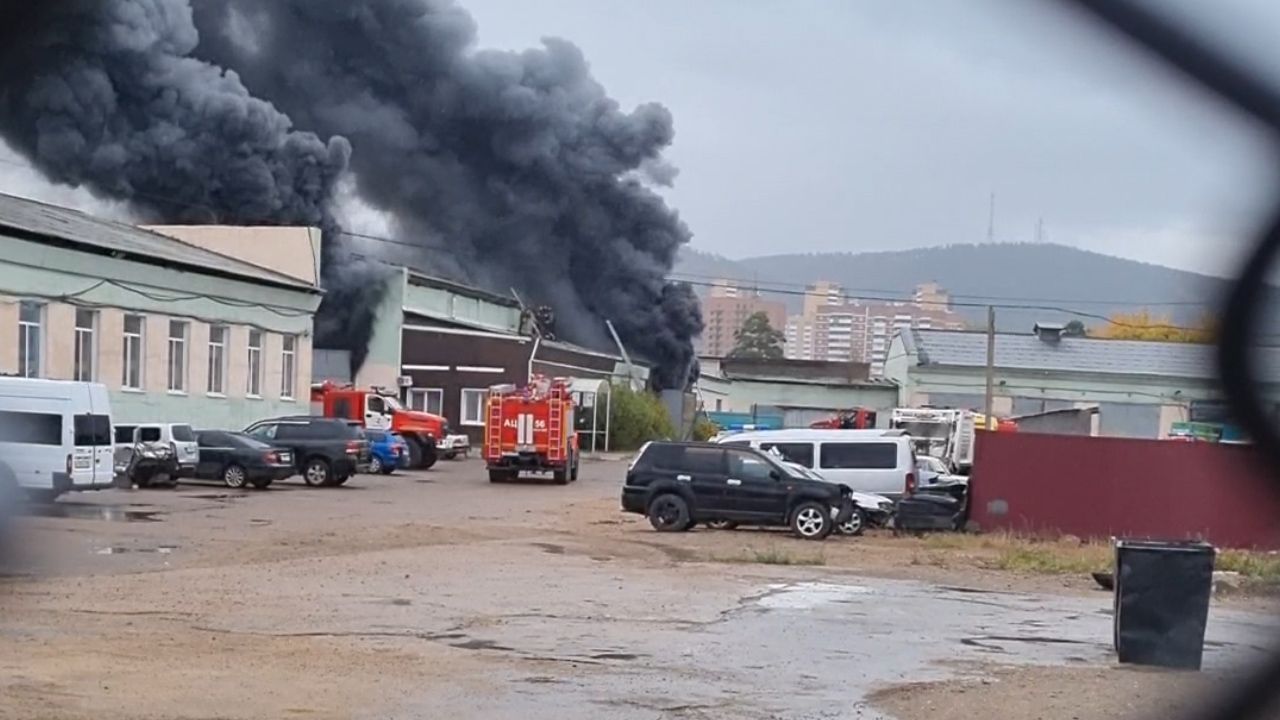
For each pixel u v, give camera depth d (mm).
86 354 42312
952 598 18062
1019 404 62750
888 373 77875
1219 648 14359
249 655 11820
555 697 10508
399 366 67000
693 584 18359
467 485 41125
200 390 47969
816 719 10055
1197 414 42094
